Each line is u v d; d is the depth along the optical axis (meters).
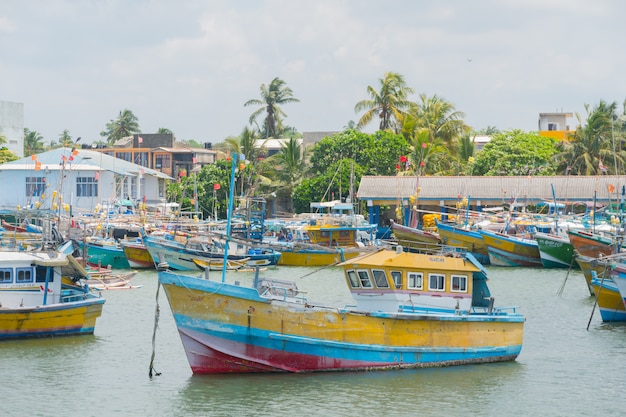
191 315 35.53
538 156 118.56
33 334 43.66
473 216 93.69
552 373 38.75
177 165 147.25
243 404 33.34
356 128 129.50
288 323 35.66
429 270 38.59
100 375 37.66
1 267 43.03
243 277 72.56
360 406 33.38
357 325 36.59
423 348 37.94
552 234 83.62
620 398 35.22
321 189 113.00
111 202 103.50
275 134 150.12
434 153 121.75
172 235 79.25
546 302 59.62
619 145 121.50
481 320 39.16
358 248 82.88
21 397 34.69
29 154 167.75
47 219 60.94
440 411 33.25
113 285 63.19
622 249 68.38
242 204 97.69
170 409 33.00
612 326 50.12
